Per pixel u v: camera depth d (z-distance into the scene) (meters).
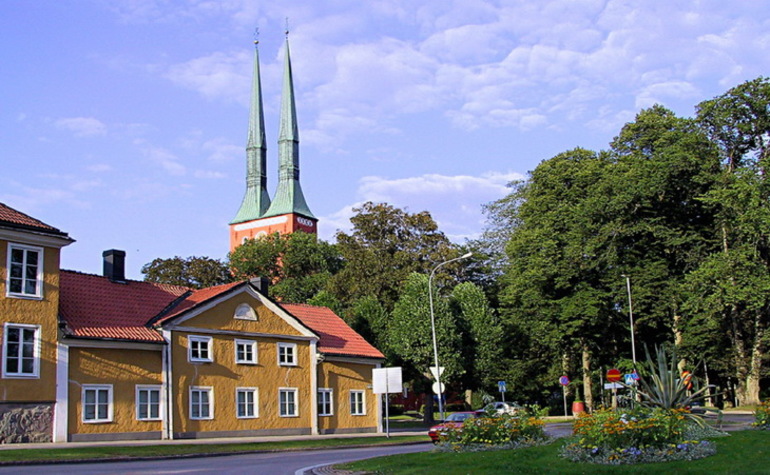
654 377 24.77
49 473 19.05
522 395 73.69
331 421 43.78
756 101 55.81
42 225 32.16
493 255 84.38
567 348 64.25
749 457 16.36
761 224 50.56
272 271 103.88
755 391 56.69
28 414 30.64
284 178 150.25
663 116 63.41
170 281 93.12
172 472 19.61
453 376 54.91
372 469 19.23
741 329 58.00
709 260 52.81
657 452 17.05
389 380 37.34
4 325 30.27
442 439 24.02
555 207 64.38
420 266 70.12
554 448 19.77
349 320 61.81
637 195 57.00
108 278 38.19
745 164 57.47
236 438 37.53
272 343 41.00
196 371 36.88
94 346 33.19
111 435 33.16
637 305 58.06
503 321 66.94
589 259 59.88
